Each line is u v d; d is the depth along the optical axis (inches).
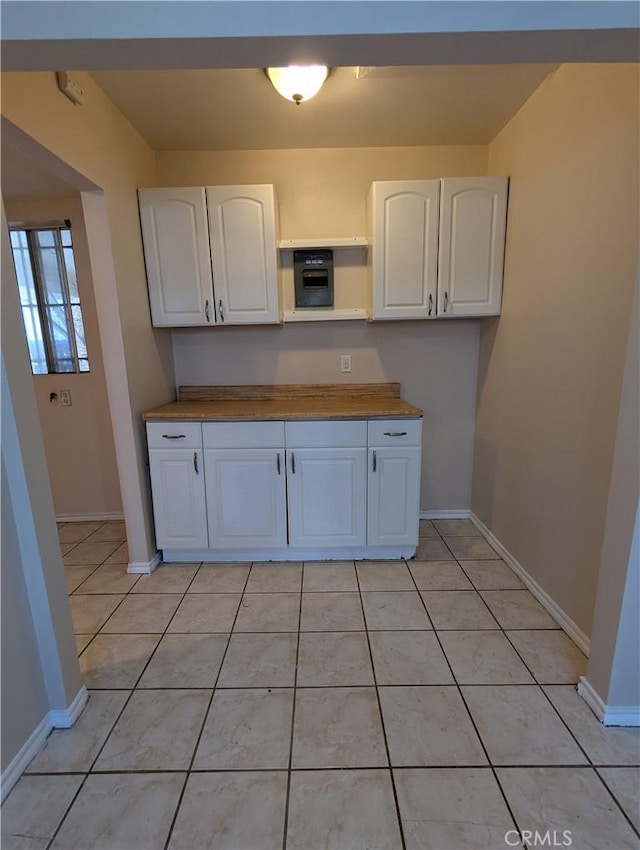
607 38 37.6
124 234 83.6
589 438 64.3
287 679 61.4
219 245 92.3
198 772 48.0
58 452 120.3
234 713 55.7
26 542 49.9
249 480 90.7
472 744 50.8
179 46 37.5
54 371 116.6
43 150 60.5
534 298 80.0
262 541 93.5
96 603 81.0
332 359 109.6
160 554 96.8
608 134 58.7
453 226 91.1
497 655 65.7
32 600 51.3
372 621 74.3
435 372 111.0
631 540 48.3
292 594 83.0
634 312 46.8
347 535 93.3
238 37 36.7
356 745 50.9
